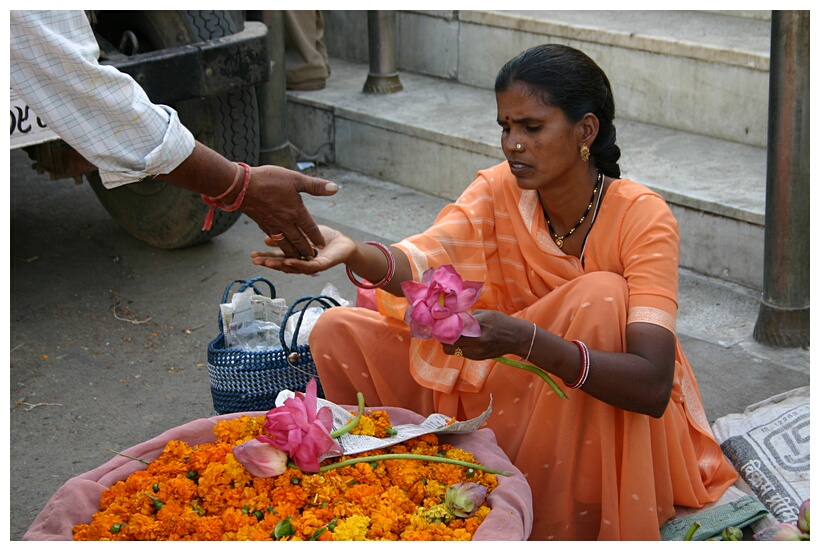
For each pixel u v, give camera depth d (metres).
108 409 3.10
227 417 2.11
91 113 1.69
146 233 4.21
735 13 4.95
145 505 1.85
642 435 2.08
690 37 4.57
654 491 2.12
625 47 4.70
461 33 5.41
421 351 2.26
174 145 1.74
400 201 4.79
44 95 1.66
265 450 1.90
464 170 4.66
